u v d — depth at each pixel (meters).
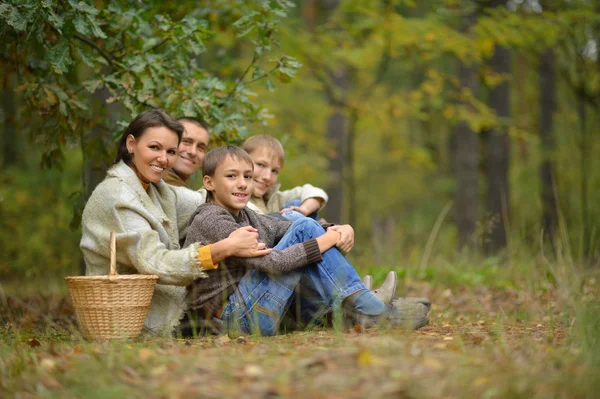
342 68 18.30
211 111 7.47
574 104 25.53
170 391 3.49
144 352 4.38
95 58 7.38
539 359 4.07
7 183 16.06
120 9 7.47
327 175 19.41
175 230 6.05
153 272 5.46
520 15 15.25
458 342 4.60
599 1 16.50
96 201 5.67
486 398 3.32
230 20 9.98
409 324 5.40
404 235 14.87
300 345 4.78
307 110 19.66
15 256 13.83
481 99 21.61
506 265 10.99
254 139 7.08
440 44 15.03
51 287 10.46
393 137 19.91
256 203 7.09
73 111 7.57
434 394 3.32
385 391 3.35
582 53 19.44
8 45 7.19
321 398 3.33
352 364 3.83
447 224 31.00
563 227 9.05
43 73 7.70
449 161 31.23
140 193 5.77
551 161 22.05
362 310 5.67
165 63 7.75
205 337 5.64
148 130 5.80
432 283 10.18
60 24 6.27
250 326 5.58
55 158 8.04
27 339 5.73
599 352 4.13
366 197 34.22
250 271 5.66
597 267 8.76
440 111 17.92
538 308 7.21
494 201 20.08
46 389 3.73
